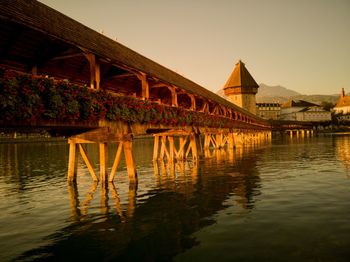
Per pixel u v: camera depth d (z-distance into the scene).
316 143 44.06
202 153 30.61
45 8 11.66
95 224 8.21
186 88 20.42
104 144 13.23
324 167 17.62
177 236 7.00
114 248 6.49
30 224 8.51
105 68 14.92
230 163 21.48
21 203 11.34
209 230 7.26
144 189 12.82
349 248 5.86
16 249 6.66
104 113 10.33
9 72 6.89
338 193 10.52
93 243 6.82
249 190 11.70
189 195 11.31
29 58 11.93
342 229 6.88
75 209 9.98
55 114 8.13
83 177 17.55
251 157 25.55
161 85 17.83
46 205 10.79
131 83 19.30
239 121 40.19
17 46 11.02
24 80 7.22
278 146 39.97
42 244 6.90
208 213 8.73
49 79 8.03
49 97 7.91
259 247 6.08
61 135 11.88
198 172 17.55
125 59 13.77
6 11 8.18
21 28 10.19
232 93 78.75
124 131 12.25
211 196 10.96
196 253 5.98
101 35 15.31
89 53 10.94
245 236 6.72
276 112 137.62
